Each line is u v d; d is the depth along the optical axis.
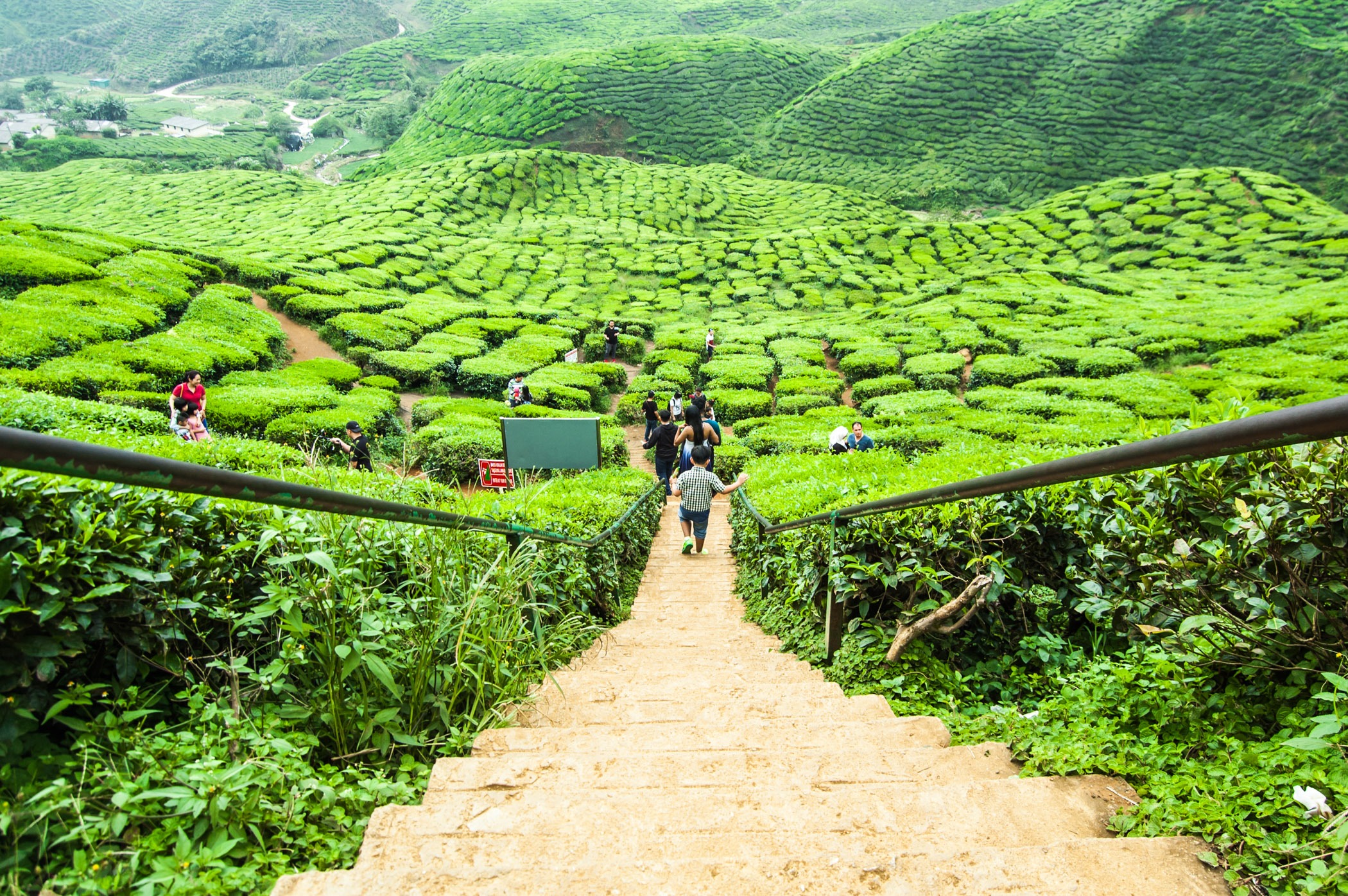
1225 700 2.53
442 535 3.45
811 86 87.88
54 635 1.96
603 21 151.88
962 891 1.70
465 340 26.20
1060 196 52.16
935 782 2.50
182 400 11.00
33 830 1.68
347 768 2.40
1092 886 1.69
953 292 37.06
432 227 44.97
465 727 2.96
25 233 23.56
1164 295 35.03
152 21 172.75
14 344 15.82
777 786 2.40
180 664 2.34
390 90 132.88
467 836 2.06
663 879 1.79
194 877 1.70
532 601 4.02
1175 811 1.95
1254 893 1.63
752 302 38.88
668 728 3.02
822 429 19.12
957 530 4.01
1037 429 16.41
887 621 4.31
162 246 27.00
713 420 12.73
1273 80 70.56
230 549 2.58
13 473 1.95
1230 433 1.33
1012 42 82.31
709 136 79.50
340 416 15.62
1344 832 1.59
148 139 96.88
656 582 9.01
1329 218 42.53
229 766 2.08
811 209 58.19
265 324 23.16
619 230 49.28
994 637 4.09
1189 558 2.57
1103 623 3.79
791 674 4.40
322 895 1.72
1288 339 25.53
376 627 2.61
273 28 160.12
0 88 138.12
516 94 83.25
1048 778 2.28
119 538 2.17
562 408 21.23
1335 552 2.33
